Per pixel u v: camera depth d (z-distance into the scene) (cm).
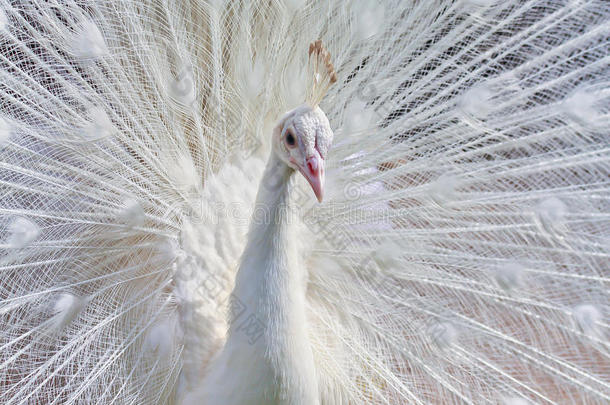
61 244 180
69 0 181
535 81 185
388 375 181
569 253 181
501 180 184
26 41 181
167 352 178
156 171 185
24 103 181
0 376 175
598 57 183
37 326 177
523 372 179
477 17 185
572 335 179
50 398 175
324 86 166
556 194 182
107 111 183
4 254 178
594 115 182
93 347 178
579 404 178
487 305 181
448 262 183
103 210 182
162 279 183
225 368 171
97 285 181
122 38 183
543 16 185
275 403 170
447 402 180
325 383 182
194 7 185
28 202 180
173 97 185
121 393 177
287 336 169
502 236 183
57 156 181
